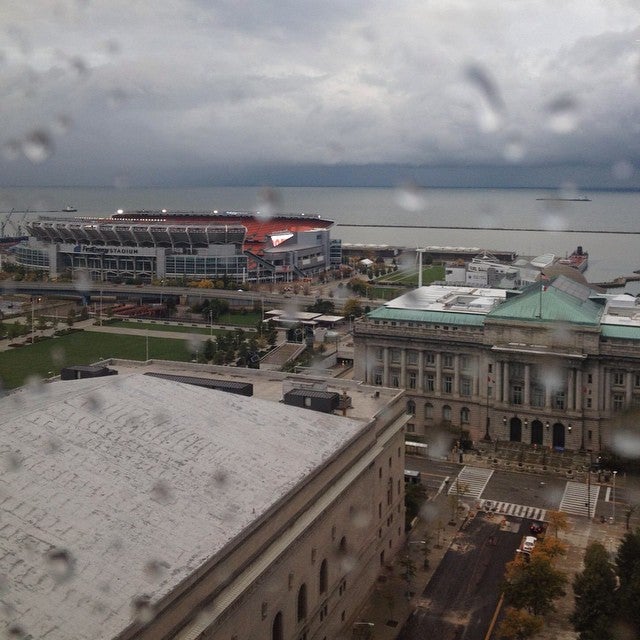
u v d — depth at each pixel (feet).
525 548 356.38
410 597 320.91
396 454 360.48
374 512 329.52
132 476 235.40
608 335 485.97
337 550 288.10
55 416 252.83
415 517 393.91
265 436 283.79
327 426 307.99
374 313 555.28
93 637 172.76
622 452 463.01
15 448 230.68
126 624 177.88
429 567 346.95
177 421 274.77
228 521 226.79
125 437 254.68
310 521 257.75
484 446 504.43
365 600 317.63
